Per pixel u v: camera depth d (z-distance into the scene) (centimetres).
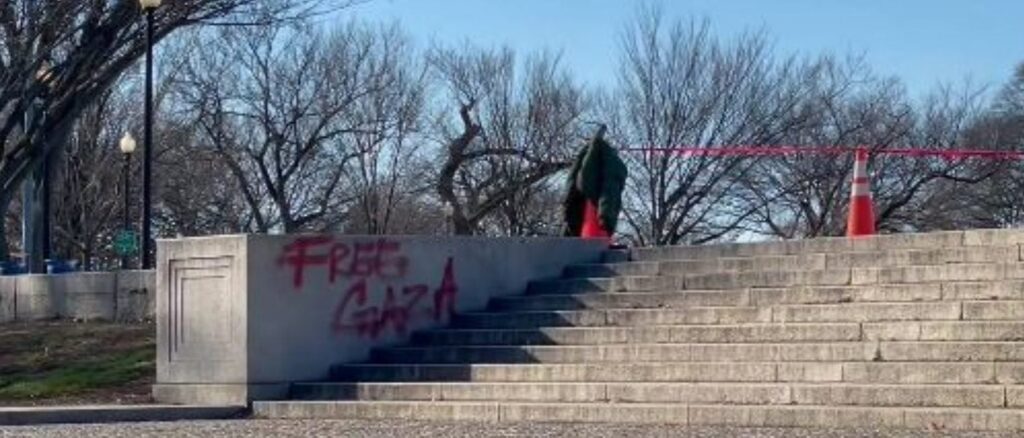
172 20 3094
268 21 3675
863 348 1498
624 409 1491
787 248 1848
